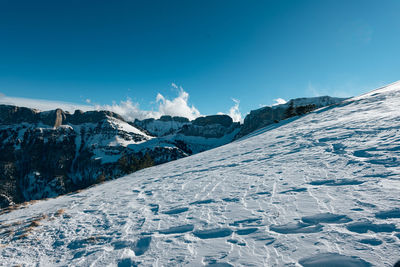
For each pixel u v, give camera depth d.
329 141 11.69
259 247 4.16
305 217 4.80
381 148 7.90
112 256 5.19
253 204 6.32
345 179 6.28
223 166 13.98
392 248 3.24
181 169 17.73
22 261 6.00
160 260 4.54
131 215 8.17
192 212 6.99
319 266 3.27
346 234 3.84
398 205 4.23
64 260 5.61
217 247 4.55
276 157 12.11
